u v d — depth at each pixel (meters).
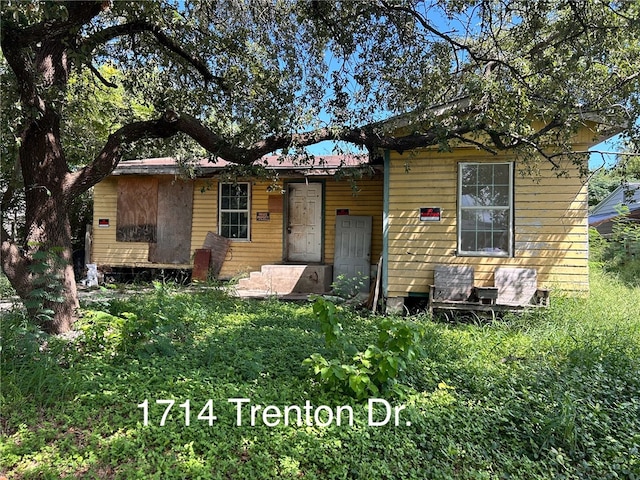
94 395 3.57
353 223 10.59
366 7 5.38
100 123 10.66
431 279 8.00
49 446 2.84
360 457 2.91
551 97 5.40
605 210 21.61
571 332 5.80
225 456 2.85
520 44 5.27
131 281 11.97
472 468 2.89
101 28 6.32
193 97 7.31
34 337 4.20
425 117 6.18
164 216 11.76
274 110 6.05
